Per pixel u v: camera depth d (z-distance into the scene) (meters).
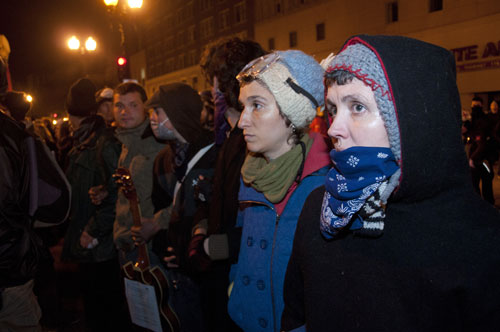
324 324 0.92
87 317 2.86
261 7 25.39
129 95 2.50
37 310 1.81
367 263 0.87
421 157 0.76
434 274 0.77
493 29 14.33
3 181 1.60
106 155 2.68
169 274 2.09
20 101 2.95
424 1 16.34
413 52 0.78
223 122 1.80
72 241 2.82
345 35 19.55
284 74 1.19
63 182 1.96
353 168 0.80
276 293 1.26
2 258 1.60
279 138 1.26
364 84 0.79
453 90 0.80
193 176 1.90
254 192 1.37
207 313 1.69
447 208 0.80
